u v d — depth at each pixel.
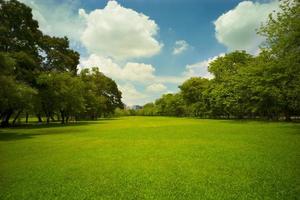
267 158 13.52
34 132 33.12
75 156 15.32
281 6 28.53
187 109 104.44
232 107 58.38
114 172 11.40
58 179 10.41
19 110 47.47
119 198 8.21
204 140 21.98
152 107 177.50
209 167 12.00
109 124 53.84
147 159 14.12
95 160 14.08
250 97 50.12
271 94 42.34
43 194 8.68
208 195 8.28
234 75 56.56
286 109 47.19
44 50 50.59
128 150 17.30
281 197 7.99
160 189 8.98
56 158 14.75
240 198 7.98
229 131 29.88
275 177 10.09
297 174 10.48
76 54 63.22
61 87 46.69
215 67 64.88
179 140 22.52
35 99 41.22
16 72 38.00
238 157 14.03
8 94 27.91
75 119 78.12
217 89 60.75
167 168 11.98
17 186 9.57
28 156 15.44
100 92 99.06
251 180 9.81
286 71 33.34
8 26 40.25
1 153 16.53
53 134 29.98
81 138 25.30
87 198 8.27
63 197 8.38
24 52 40.34
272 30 31.23
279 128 31.81
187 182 9.73
